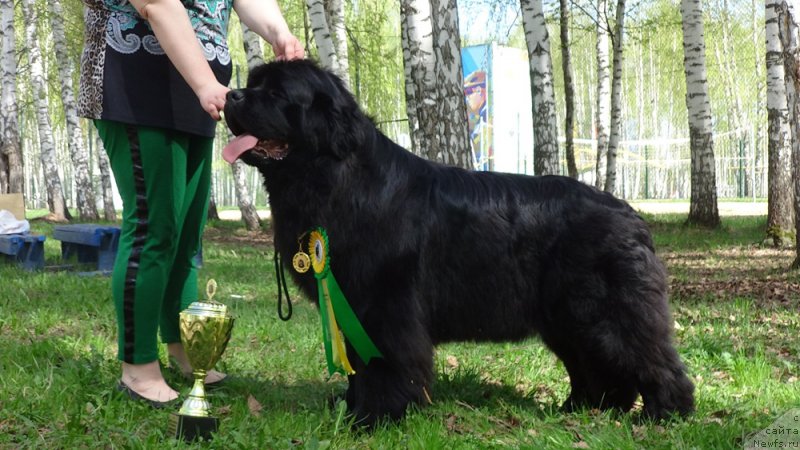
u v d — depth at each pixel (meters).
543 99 13.54
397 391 3.70
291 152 3.63
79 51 25.16
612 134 19.61
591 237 3.90
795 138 10.16
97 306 7.05
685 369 4.09
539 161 13.63
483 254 3.87
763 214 26.31
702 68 17.50
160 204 3.92
